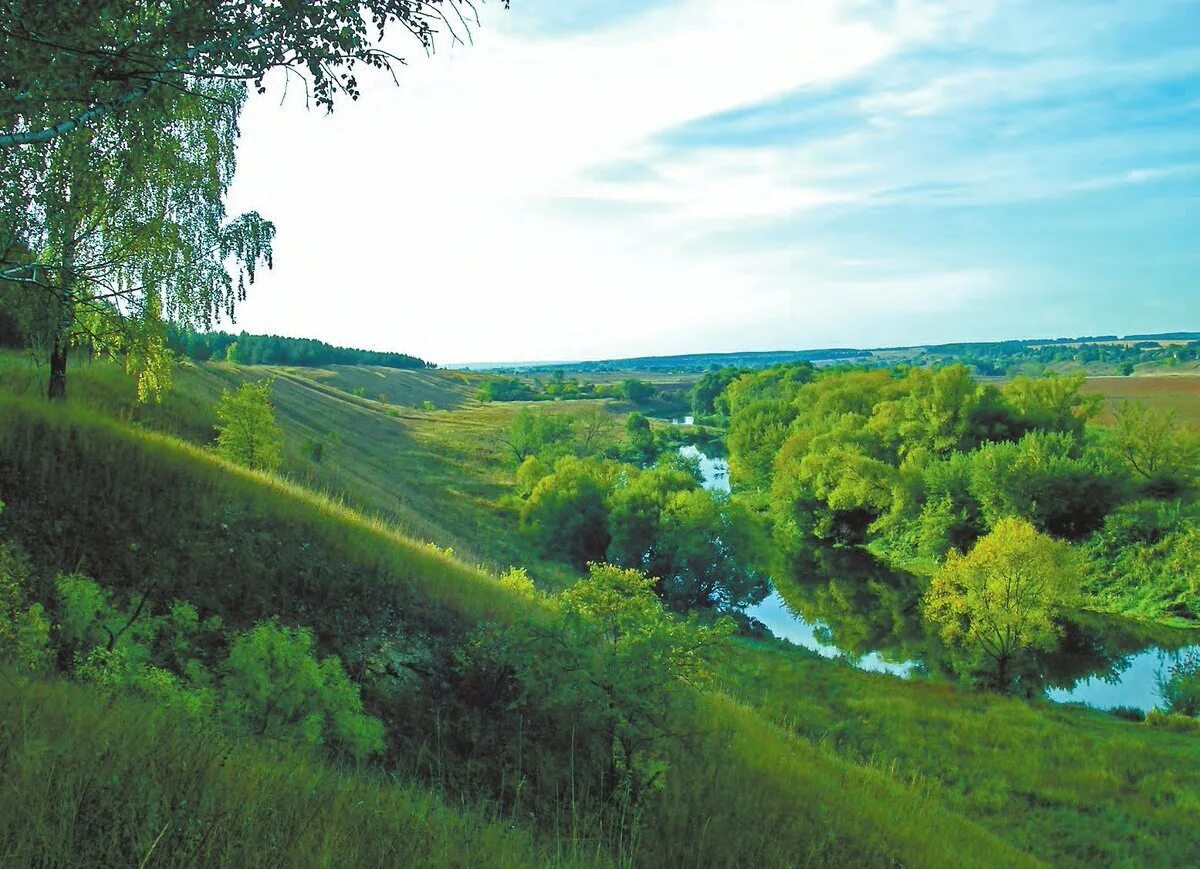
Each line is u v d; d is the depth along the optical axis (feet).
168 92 22.74
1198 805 58.39
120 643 24.70
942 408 200.54
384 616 38.34
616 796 28.12
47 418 42.42
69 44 19.88
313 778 17.63
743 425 258.57
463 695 33.96
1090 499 151.12
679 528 132.87
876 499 174.09
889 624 128.47
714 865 25.27
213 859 12.00
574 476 159.02
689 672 33.76
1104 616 129.39
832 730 69.26
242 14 21.48
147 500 38.27
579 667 30.53
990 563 101.86
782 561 169.99
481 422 343.87
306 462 113.91
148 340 51.31
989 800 57.62
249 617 33.94
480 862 16.69
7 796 11.41
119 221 46.70
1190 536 128.98
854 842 32.73
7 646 21.15
